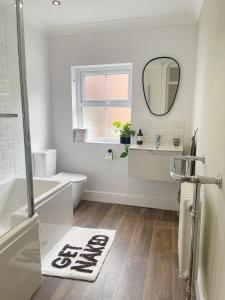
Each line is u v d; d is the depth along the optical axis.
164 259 2.01
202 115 1.84
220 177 1.13
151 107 2.87
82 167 3.29
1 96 2.07
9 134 1.98
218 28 1.32
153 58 2.77
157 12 2.52
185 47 2.66
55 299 1.59
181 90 2.75
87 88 3.29
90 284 1.72
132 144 2.97
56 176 3.02
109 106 3.23
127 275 1.81
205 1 1.94
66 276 1.78
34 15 2.62
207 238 1.42
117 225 2.60
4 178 1.92
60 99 3.21
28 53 2.74
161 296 1.62
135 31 2.78
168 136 2.87
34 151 2.94
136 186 3.10
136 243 2.24
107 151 3.12
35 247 1.65
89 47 2.97
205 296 1.40
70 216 2.46
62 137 3.30
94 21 2.78
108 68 3.12
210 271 1.30
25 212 1.71
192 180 1.21
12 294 1.42
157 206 3.05
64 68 3.12
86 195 3.32
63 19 2.74
